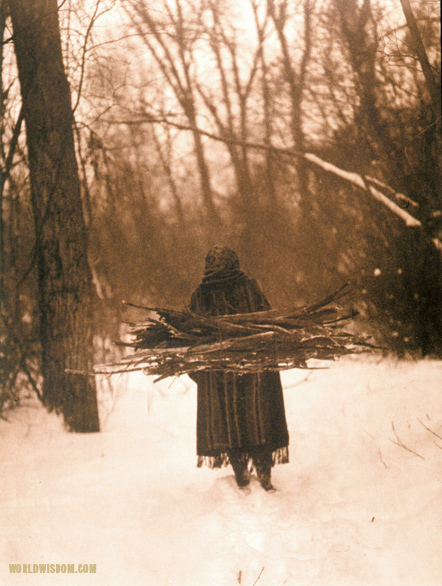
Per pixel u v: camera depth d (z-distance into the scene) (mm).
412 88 6488
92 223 7445
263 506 3197
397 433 4129
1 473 3869
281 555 2689
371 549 2643
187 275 8844
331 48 8453
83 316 5344
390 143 6945
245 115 9945
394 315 6883
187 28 9375
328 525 2900
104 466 4074
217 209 9617
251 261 9008
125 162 7652
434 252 6723
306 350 3287
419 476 3359
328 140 8367
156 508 3234
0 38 5547
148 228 8375
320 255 8188
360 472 3592
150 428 5129
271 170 9414
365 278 7207
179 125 9367
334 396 5410
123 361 3447
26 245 5816
